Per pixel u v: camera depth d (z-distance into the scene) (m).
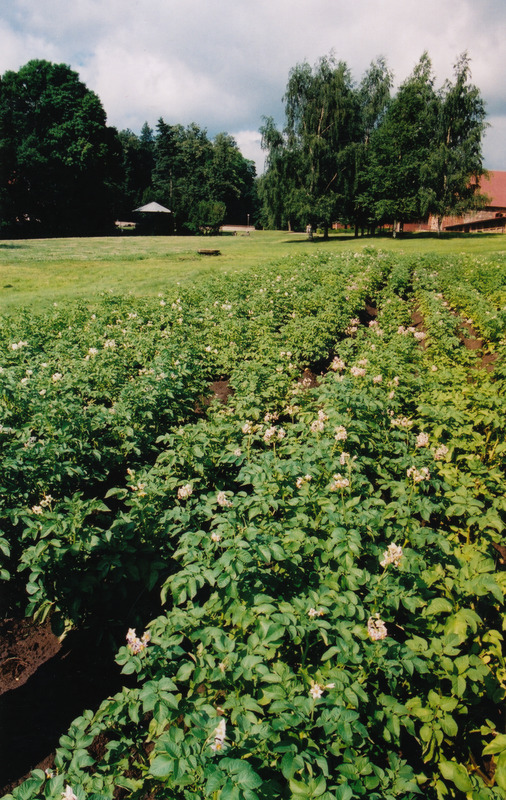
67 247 39.03
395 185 45.41
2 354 9.27
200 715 2.43
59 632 3.90
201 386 8.25
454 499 4.50
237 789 2.02
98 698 3.63
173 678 2.85
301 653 3.27
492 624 3.83
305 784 2.25
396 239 47.94
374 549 3.74
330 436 5.59
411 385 7.76
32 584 3.59
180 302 14.95
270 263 25.64
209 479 5.35
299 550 3.73
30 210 56.00
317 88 43.81
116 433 6.24
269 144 44.97
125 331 11.27
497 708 3.38
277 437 5.68
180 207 69.38
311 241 48.56
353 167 45.56
